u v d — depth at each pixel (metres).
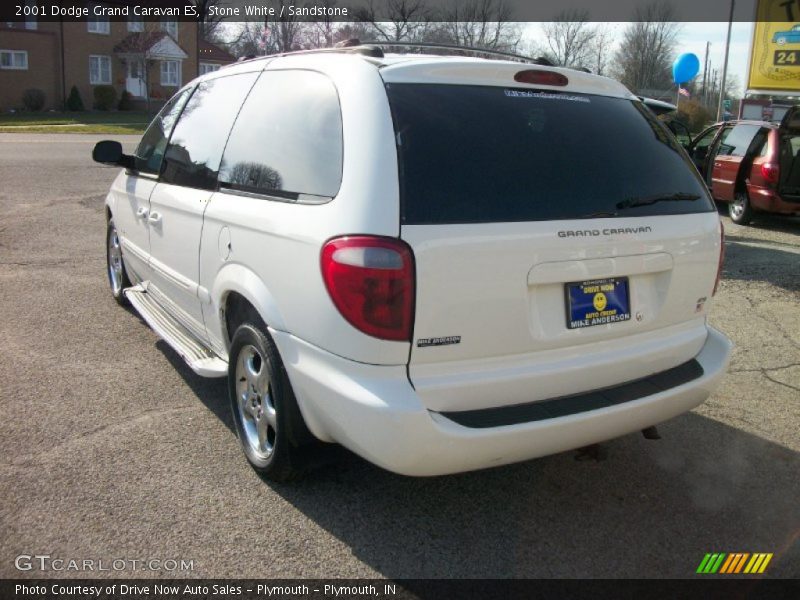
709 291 3.52
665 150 3.47
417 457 2.69
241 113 3.81
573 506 3.41
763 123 11.81
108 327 5.62
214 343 3.97
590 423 2.97
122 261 5.91
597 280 3.04
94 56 43.84
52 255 7.97
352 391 2.73
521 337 2.88
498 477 3.65
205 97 4.39
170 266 4.41
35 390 4.40
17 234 8.98
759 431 4.26
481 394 2.84
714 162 12.48
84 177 14.70
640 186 3.23
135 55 43.28
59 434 3.86
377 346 2.67
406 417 2.64
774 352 5.62
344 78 3.08
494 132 2.98
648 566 2.99
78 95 42.41
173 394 4.42
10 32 40.66
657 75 49.09
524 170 2.95
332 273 2.74
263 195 3.34
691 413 4.50
